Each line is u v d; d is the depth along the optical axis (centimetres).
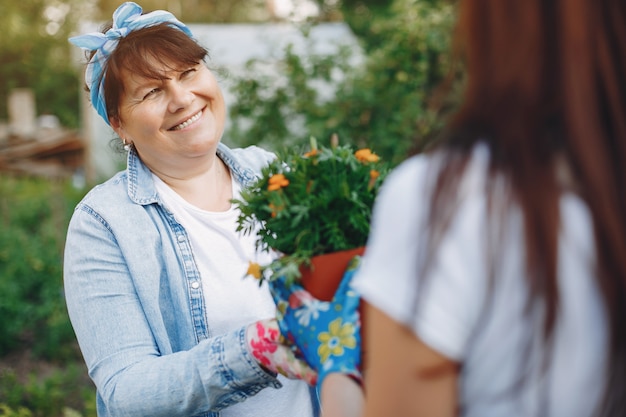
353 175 140
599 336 90
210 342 156
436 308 89
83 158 1177
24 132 1256
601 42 88
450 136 93
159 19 190
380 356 93
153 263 179
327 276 128
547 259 86
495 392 92
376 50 561
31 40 2084
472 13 94
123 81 183
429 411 91
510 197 88
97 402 178
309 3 584
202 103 189
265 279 135
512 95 90
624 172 88
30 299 582
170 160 188
